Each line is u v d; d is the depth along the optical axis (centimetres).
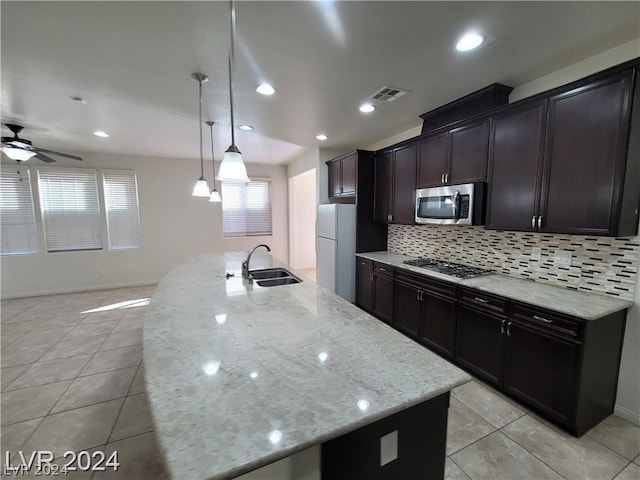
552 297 205
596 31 172
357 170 407
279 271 301
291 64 207
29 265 493
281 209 675
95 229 530
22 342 326
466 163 267
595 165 181
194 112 304
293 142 442
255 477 85
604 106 176
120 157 535
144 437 190
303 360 118
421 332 298
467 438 186
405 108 293
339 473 94
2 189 472
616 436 185
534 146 213
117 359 290
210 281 250
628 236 185
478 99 258
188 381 103
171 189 576
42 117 324
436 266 311
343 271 420
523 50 193
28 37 175
